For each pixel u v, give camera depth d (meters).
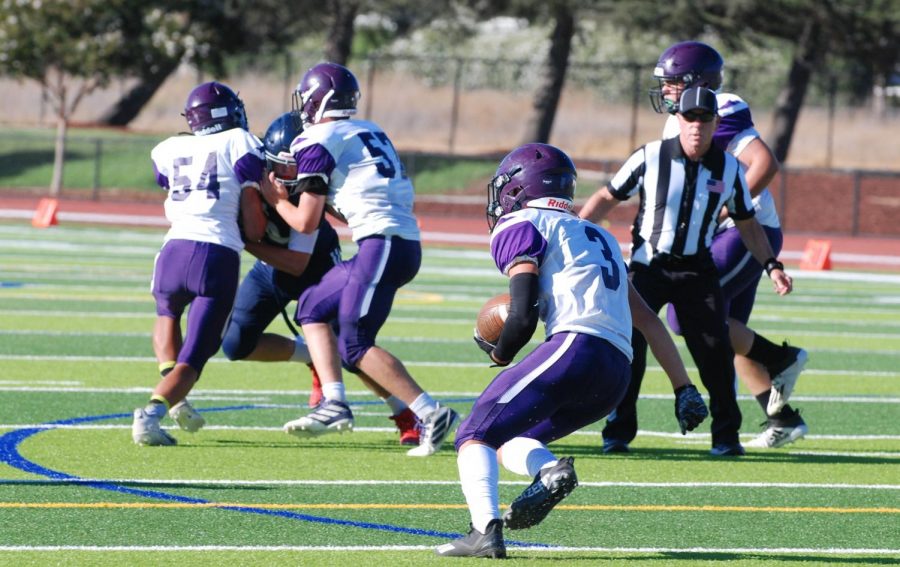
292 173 24.66
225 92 25.62
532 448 17.47
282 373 35.19
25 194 113.50
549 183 18.38
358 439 26.61
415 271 24.73
